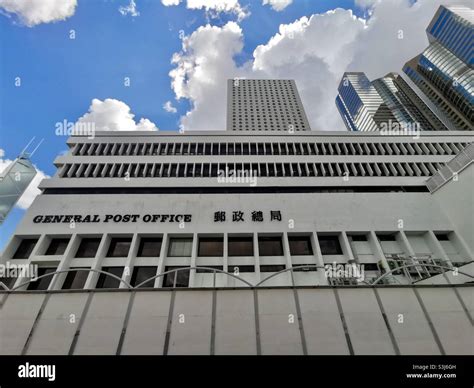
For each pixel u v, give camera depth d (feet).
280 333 30.63
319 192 92.84
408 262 69.15
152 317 31.73
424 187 93.35
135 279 68.49
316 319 31.89
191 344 29.50
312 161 102.27
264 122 334.85
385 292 34.63
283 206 83.46
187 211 81.25
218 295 34.06
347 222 79.00
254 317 32.04
